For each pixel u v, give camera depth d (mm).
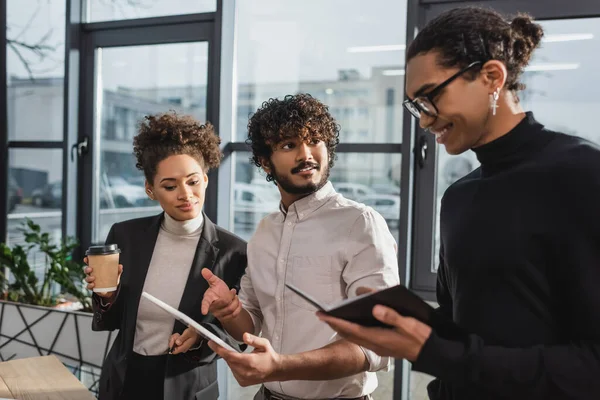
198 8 2863
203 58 2869
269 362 1071
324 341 1244
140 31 2990
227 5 2744
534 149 943
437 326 885
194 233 1712
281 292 1301
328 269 1256
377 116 2529
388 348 884
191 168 1598
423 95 929
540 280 900
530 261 903
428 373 871
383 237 1254
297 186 1276
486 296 951
